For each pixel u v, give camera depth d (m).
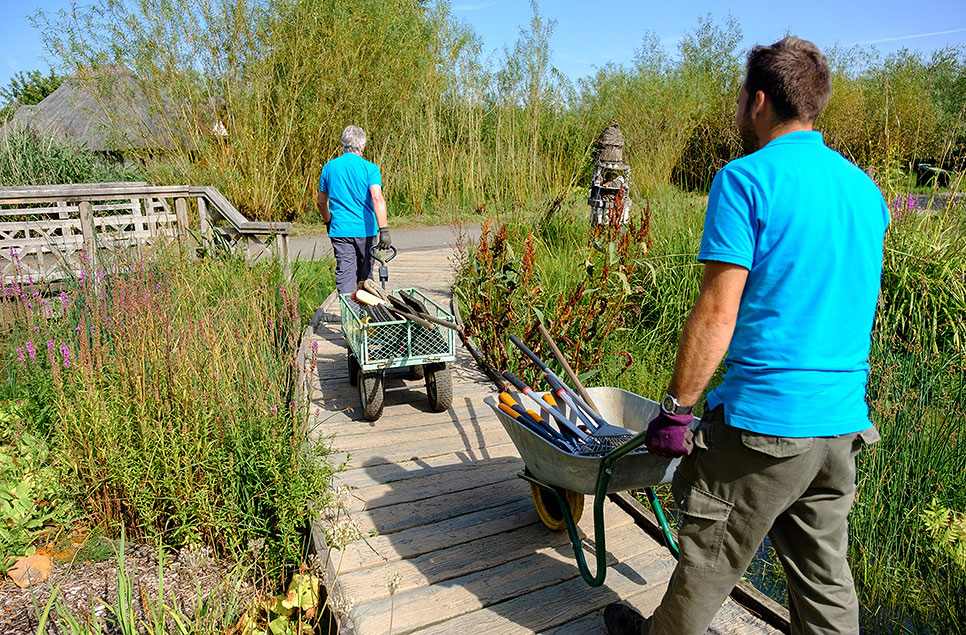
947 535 3.21
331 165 5.96
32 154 10.30
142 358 3.84
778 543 2.25
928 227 6.39
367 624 2.81
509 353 5.74
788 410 1.96
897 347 5.12
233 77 13.02
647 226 6.14
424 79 15.36
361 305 4.94
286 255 8.23
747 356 2.02
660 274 6.68
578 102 17.33
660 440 2.11
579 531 3.51
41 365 4.72
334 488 3.82
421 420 4.82
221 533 3.55
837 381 1.99
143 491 3.53
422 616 2.87
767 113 2.10
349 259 6.06
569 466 2.75
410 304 4.79
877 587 3.53
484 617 2.88
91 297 5.11
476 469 4.13
